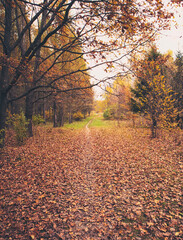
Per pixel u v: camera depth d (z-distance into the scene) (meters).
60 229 3.38
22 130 10.55
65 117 40.41
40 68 9.99
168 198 4.18
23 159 7.81
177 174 5.63
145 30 4.49
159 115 10.97
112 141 12.79
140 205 4.07
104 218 3.70
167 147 9.38
